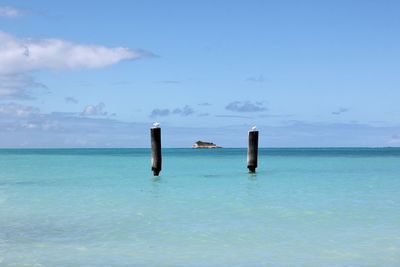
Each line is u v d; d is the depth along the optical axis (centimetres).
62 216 2316
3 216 2320
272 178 4456
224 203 2738
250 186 3700
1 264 1462
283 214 2352
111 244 1723
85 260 1511
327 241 1767
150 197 3025
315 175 4894
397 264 1467
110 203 2755
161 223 2123
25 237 1838
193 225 2075
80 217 2286
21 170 5953
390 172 5378
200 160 9288
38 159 10425
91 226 2058
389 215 2327
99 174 5116
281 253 1602
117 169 6138
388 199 2914
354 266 1449
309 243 1738
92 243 1738
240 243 1739
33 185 3859
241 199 2908
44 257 1545
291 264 1473
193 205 2661
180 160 9288
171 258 1539
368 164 7475
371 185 3784
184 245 1708
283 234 1889
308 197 3008
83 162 8606
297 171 5566
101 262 1491
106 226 2056
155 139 3969
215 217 2273
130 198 2978
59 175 4988
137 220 2202
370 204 2691
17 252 1606
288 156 12581
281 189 3469
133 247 1681
